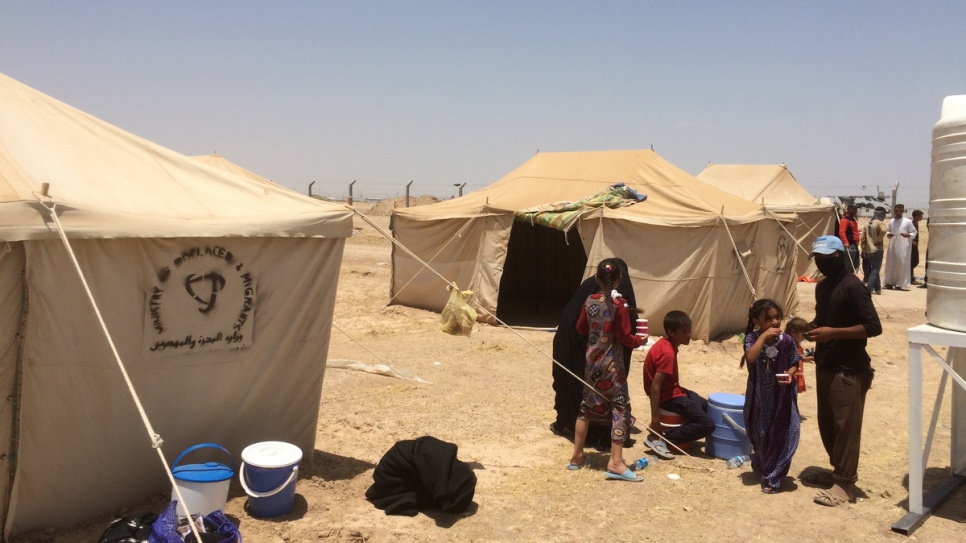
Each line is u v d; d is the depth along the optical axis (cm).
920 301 1667
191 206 520
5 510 436
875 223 1752
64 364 453
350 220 594
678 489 575
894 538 493
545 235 1669
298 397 588
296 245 570
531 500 548
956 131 500
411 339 1155
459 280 1333
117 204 479
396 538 475
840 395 540
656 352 659
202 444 491
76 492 469
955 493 570
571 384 684
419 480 523
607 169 1349
